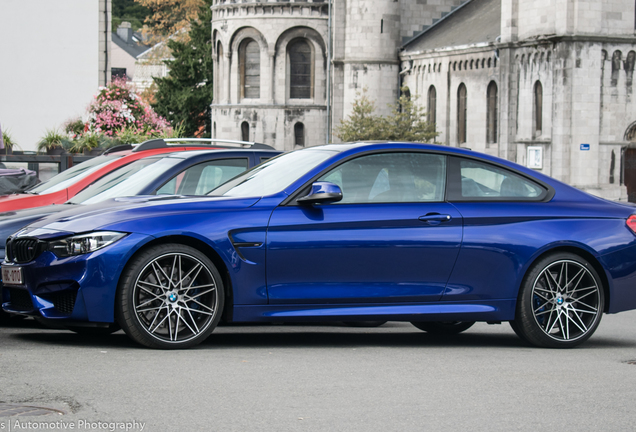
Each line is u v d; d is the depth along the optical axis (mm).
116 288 6566
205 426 4504
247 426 4527
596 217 7707
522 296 7441
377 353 6969
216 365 6105
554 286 7594
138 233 6613
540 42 42344
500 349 7469
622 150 41562
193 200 7047
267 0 59500
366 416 4797
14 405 4805
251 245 6863
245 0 60094
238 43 60750
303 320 7055
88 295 6512
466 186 7488
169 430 4414
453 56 51594
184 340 6789
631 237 7734
